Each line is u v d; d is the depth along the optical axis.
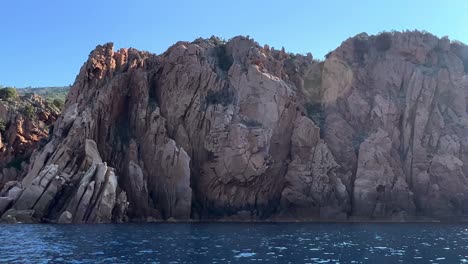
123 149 91.56
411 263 38.81
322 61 114.50
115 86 94.31
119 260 38.19
